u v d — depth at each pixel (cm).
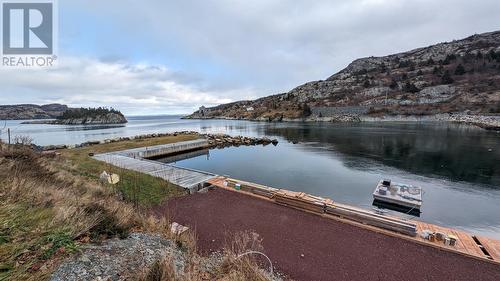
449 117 6506
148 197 1098
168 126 8781
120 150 2348
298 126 6356
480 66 8819
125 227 522
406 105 7788
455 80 8312
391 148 2892
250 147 3325
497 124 4616
